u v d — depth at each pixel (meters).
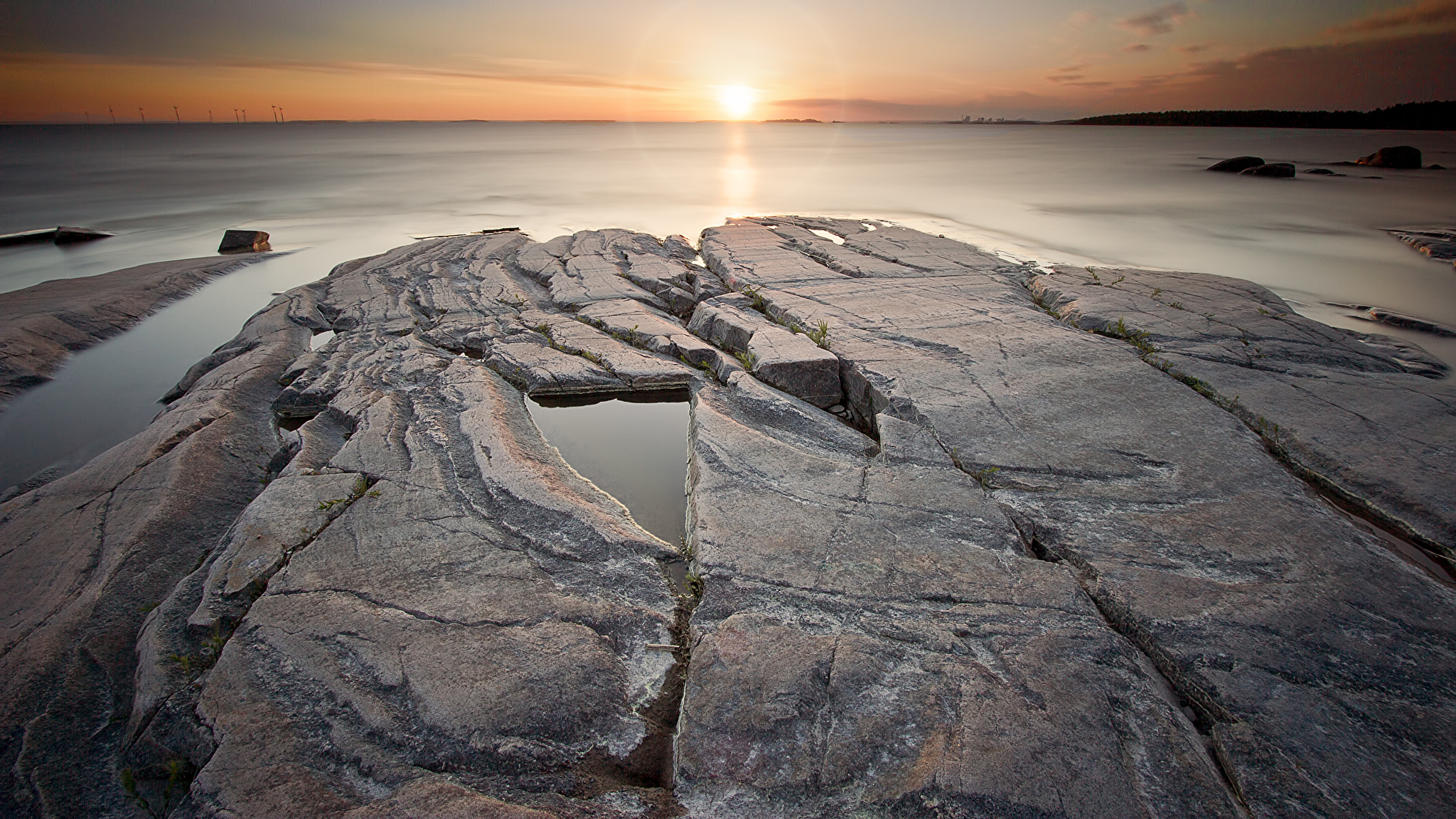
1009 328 7.89
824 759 2.86
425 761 2.91
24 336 8.93
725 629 3.54
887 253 12.04
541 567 4.12
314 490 4.88
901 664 3.30
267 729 3.04
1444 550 4.39
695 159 42.06
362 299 10.24
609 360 7.45
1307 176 27.41
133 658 3.68
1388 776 2.81
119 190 26.98
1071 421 5.70
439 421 5.98
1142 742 2.92
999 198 22.05
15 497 5.69
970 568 3.98
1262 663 3.33
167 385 8.27
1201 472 4.96
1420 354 7.64
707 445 5.45
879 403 6.43
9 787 2.98
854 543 4.20
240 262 14.12
